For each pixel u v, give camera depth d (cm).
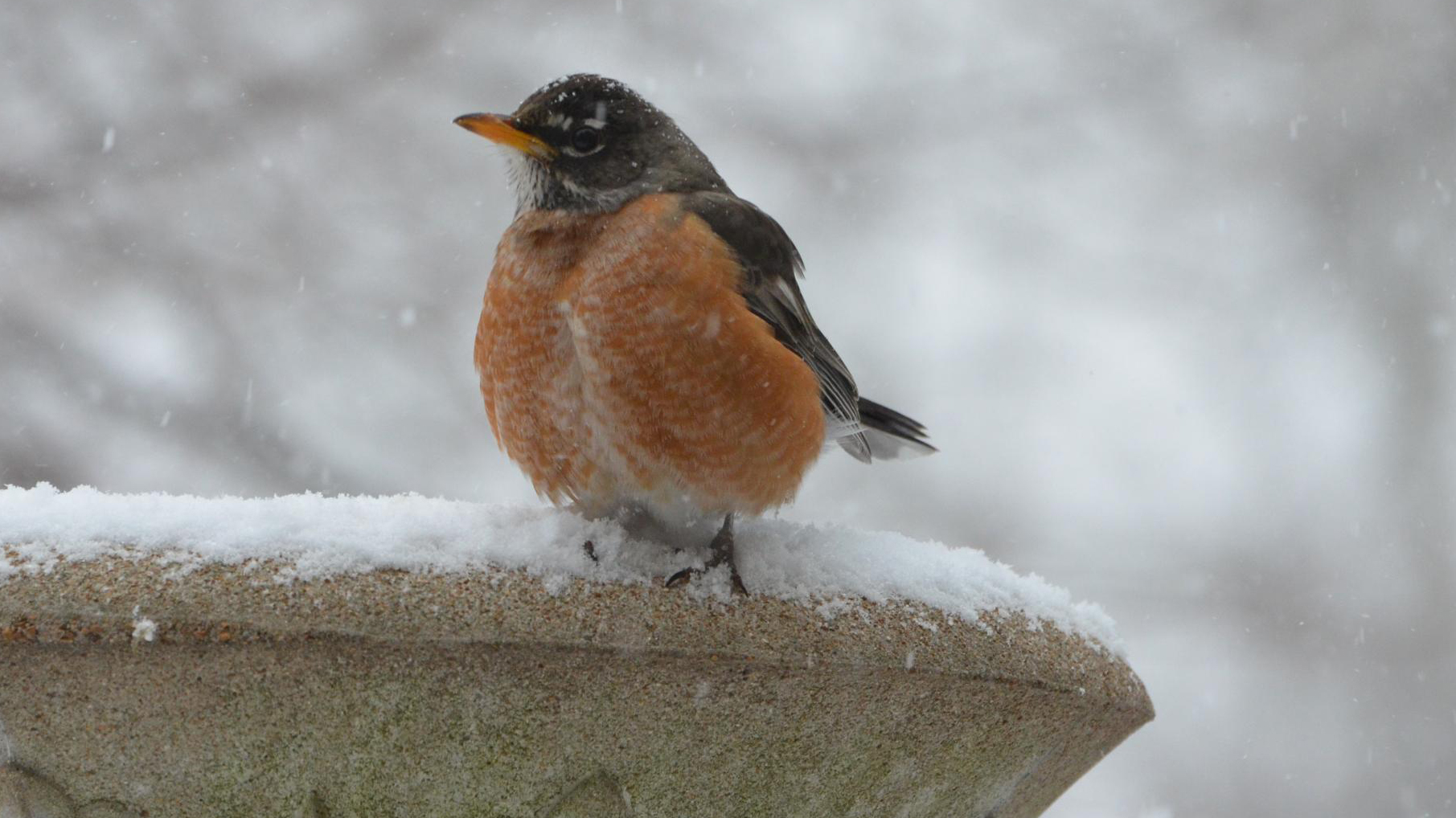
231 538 541
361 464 1678
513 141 861
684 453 770
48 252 1642
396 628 519
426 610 530
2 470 1517
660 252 764
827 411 910
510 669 536
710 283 764
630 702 559
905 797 629
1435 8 2398
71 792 530
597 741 562
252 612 507
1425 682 1964
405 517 595
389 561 554
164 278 1664
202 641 500
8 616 490
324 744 534
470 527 595
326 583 529
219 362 1645
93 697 511
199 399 1622
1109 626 696
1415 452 2152
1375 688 1955
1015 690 605
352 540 557
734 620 576
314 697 523
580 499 806
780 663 561
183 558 525
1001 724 621
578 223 795
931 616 615
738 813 596
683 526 807
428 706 536
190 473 1580
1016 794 677
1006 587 670
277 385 1675
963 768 634
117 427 1580
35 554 514
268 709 523
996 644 613
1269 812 1873
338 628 511
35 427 1552
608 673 548
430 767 547
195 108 1741
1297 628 1986
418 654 522
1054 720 634
